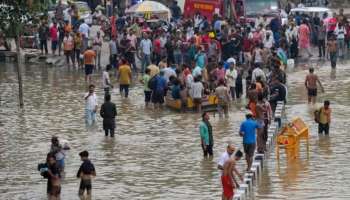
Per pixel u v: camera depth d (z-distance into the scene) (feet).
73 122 236.02
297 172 184.34
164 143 211.41
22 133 224.53
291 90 274.16
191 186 177.17
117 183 180.65
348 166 187.93
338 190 170.91
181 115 242.99
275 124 215.51
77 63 328.49
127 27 334.65
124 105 256.11
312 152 200.23
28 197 173.06
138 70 312.29
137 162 195.52
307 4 443.32
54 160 172.86
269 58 286.87
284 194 168.86
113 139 216.74
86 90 278.67
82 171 172.76
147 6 365.20
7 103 261.85
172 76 252.01
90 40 346.13
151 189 175.94
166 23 350.64
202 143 197.57
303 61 329.93
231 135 216.54
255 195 168.45
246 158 188.24
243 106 253.24
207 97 247.50
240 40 307.58
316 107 248.32
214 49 303.07
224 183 162.40
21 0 228.43
